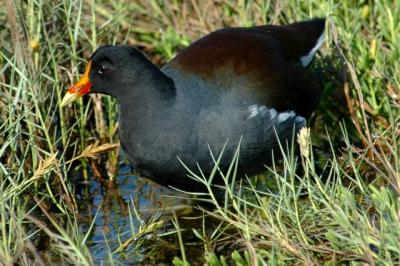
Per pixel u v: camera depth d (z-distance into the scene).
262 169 10.18
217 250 9.01
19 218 8.31
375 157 10.42
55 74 10.47
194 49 10.09
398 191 7.98
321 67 11.85
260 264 7.83
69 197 10.21
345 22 12.15
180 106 9.45
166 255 9.21
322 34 11.21
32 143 9.99
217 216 8.61
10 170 9.91
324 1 12.26
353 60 11.51
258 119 9.66
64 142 10.61
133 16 13.55
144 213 10.20
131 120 9.58
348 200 7.94
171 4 13.60
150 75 9.42
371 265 7.11
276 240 8.04
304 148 8.18
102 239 9.55
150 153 9.53
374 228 7.61
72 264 8.89
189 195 10.53
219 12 13.26
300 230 8.00
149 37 13.56
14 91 10.88
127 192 10.80
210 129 9.48
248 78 9.78
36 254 7.98
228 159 9.65
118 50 9.51
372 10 12.55
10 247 8.35
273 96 9.91
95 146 9.38
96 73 9.71
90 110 11.70
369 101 11.22
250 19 12.60
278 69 10.16
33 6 10.78
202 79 9.66
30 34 10.70
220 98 9.61
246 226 8.11
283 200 8.61
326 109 11.73
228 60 9.84
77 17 11.00
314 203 8.44
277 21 12.44
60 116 10.60
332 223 8.13
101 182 11.05
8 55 11.20
